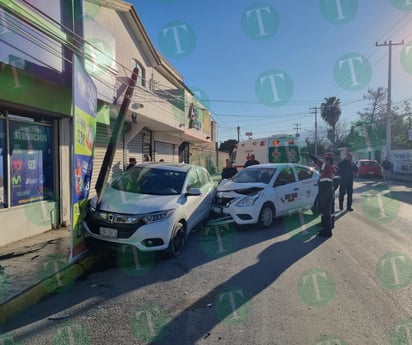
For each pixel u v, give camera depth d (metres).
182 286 4.46
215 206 7.88
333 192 7.43
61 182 7.48
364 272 4.90
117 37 12.02
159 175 6.84
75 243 5.11
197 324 3.46
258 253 5.89
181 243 6.04
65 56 6.69
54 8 6.38
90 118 6.07
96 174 10.45
